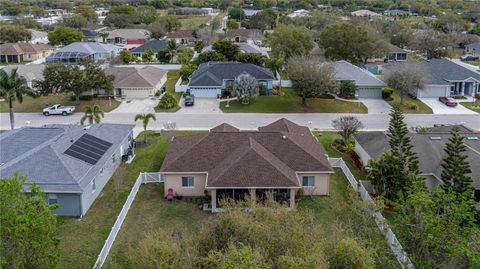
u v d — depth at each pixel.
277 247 21.20
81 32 128.38
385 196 35.22
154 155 46.94
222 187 34.34
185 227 32.53
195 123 58.62
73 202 33.97
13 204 19.53
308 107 66.25
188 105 67.00
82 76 66.19
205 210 35.28
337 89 67.44
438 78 73.00
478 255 21.56
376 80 71.88
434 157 39.31
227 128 45.00
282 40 88.69
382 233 27.27
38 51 108.62
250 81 67.31
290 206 35.25
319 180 38.00
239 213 23.42
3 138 41.72
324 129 56.44
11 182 19.92
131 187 39.56
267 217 22.77
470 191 31.64
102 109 65.31
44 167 35.06
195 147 38.94
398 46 117.88
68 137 40.66
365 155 43.38
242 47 102.81
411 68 69.69
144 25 168.00
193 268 20.34
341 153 48.09
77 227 32.47
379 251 24.78
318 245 20.58
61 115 62.00
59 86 64.75
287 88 76.81
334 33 91.62
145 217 34.09
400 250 25.36
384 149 41.44
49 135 42.00
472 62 105.75
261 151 37.75
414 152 39.81
